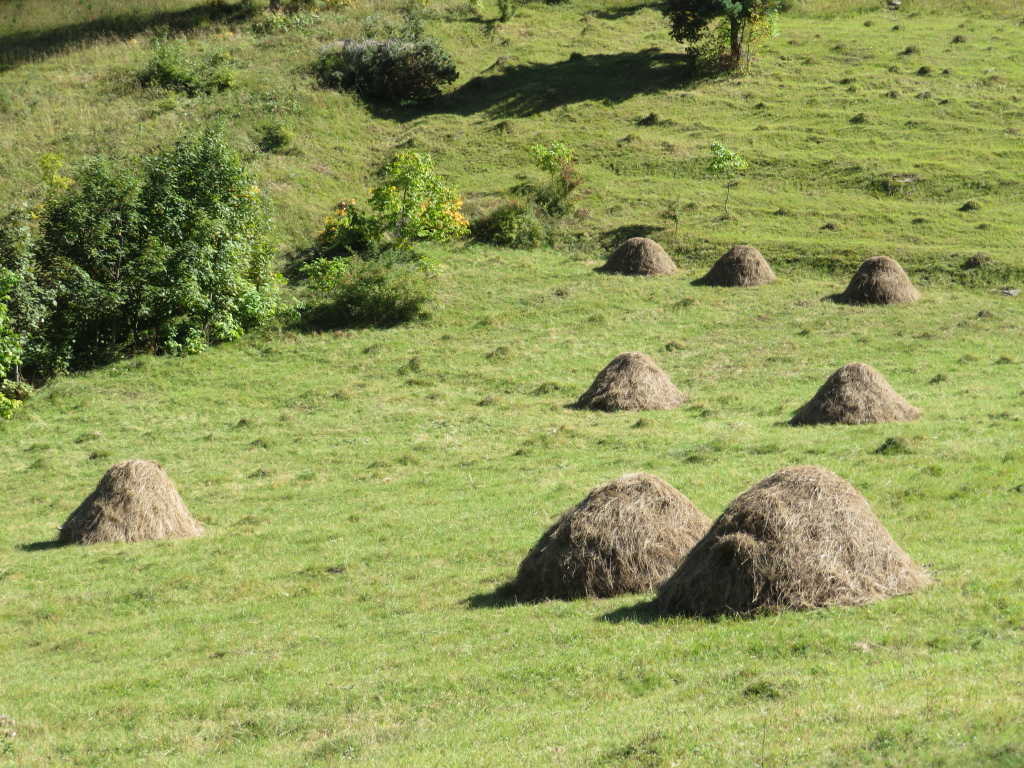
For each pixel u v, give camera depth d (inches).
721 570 1246.3
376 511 2084.2
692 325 3612.2
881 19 7027.6
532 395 3053.6
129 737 1101.7
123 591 1707.7
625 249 4239.7
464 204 4862.2
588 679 1103.6
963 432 2124.8
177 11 7554.1
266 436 2829.7
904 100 5595.5
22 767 1035.9
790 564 1213.7
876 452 2036.2
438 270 4094.5
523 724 1000.9
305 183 5167.3
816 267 4055.1
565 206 4781.0
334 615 1497.3
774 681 992.9
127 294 3688.5
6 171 5083.7
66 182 4702.3
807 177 4894.2
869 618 1141.1
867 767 791.1
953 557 1359.5
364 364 3462.1
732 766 826.8
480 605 1460.4
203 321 3809.1
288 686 1204.5
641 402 2790.4
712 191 4867.1
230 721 1122.0
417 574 1660.9
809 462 2027.6
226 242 3858.3
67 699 1228.5
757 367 3112.7
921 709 875.4
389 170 4446.4
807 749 834.8
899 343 3191.4
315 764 970.1
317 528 1993.1
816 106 5659.5
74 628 1546.5
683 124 5600.4
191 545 1953.7
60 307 3639.3
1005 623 1084.5
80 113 5772.6
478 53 6934.1
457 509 2025.1
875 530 1254.3
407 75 6225.4
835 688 959.0
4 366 3314.5
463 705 1087.6
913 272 3882.9
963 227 4224.9
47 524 2219.5
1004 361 2925.7
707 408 2694.4
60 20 7509.8
